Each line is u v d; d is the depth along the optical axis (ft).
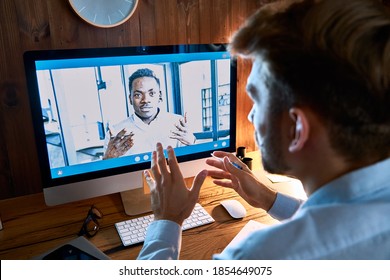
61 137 2.56
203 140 3.20
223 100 3.21
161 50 2.76
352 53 1.16
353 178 1.33
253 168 3.88
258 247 1.28
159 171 2.24
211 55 3.02
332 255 1.20
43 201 3.22
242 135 4.46
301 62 1.23
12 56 3.03
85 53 2.47
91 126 2.65
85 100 2.57
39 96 2.40
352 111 1.23
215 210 2.98
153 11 3.48
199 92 3.05
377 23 1.18
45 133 2.49
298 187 3.41
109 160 2.79
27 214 2.97
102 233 2.65
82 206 3.12
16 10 2.94
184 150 3.12
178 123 3.02
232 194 3.28
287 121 1.40
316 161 1.42
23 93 3.18
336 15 1.20
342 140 1.30
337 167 1.40
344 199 1.33
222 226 2.73
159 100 2.87
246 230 2.62
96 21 3.19
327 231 1.23
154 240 1.97
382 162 1.32
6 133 3.21
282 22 1.32
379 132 1.29
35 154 3.39
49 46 3.13
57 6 3.07
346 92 1.21
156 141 2.96
